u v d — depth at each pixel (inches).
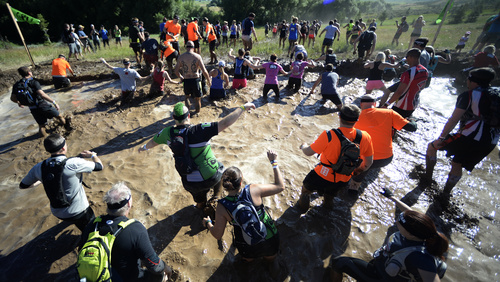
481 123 135.9
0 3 1473.9
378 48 534.6
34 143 234.5
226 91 329.1
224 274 120.4
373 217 151.1
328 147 123.7
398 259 79.5
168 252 129.6
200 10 2329.0
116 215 87.7
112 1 1612.9
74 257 129.7
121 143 226.2
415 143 226.4
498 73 348.2
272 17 2283.5
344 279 116.9
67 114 274.2
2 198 169.2
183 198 162.9
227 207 98.5
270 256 112.7
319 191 139.3
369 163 133.6
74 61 515.2
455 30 780.0
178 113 116.6
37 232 143.8
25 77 221.5
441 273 78.4
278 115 269.3
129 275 84.5
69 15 1617.9
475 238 140.4
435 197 166.2
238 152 207.9
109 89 369.1
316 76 394.0
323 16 2704.2
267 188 105.8
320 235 139.1
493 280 120.3
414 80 188.5
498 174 188.4
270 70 292.2
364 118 151.4
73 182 119.4
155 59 386.3
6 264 127.3
